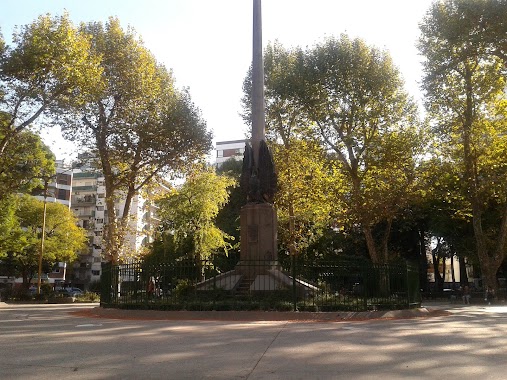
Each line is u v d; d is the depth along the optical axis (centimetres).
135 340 1028
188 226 4084
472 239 4275
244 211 2220
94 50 3253
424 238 5275
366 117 3462
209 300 1789
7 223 4297
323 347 914
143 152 3466
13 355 838
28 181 3578
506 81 3159
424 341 999
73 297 4416
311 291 1850
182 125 3447
